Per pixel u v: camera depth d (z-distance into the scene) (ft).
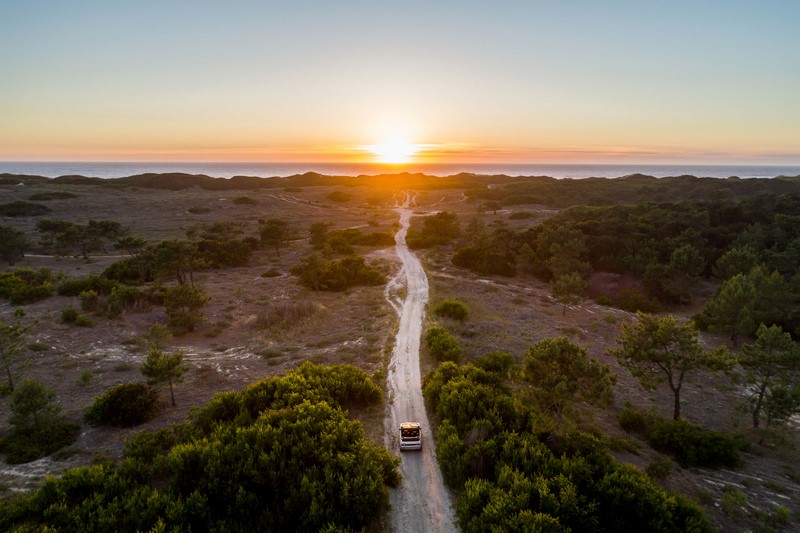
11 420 70.54
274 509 52.19
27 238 271.49
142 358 107.45
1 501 50.96
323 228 277.85
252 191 552.82
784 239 223.92
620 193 491.31
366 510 52.49
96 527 47.37
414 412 81.66
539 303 171.32
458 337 122.01
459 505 54.70
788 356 79.10
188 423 70.18
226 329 132.46
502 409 74.02
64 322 125.80
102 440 70.74
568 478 55.16
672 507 51.70
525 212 387.14
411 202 518.78
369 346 115.34
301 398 76.33
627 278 205.36
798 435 84.33
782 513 56.44
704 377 110.11
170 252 172.96
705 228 244.01
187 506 50.19
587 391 67.62
